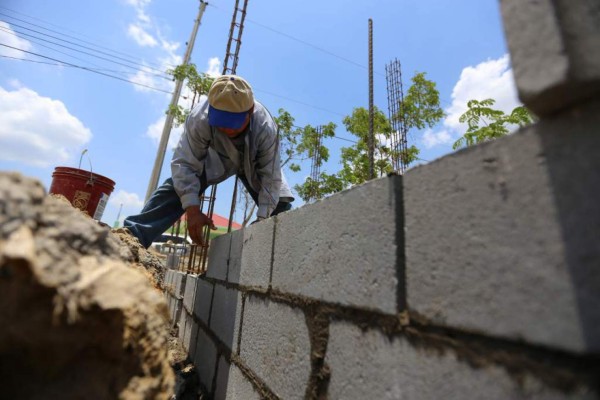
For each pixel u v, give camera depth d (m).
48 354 0.69
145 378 0.81
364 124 7.11
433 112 6.62
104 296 0.74
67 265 0.72
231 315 1.96
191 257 3.82
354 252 0.98
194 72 6.36
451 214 0.70
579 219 0.49
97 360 0.76
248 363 1.61
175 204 2.84
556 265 0.51
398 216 0.84
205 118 2.59
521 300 0.55
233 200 2.91
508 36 0.59
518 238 0.57
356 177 7.01
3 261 0.59
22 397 0.69
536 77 0.53
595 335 0.45
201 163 2.73
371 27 2.69
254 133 2.71
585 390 0.45
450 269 0.68
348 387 0.93
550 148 0.54
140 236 2.66
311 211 1.26
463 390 0.62
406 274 0.79
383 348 0.83
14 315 0.64
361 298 0.93
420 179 0.79
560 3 0.52
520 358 0.54
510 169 0.60
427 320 0.72
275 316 1.42
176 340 3.45
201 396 2.19
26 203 0.71
